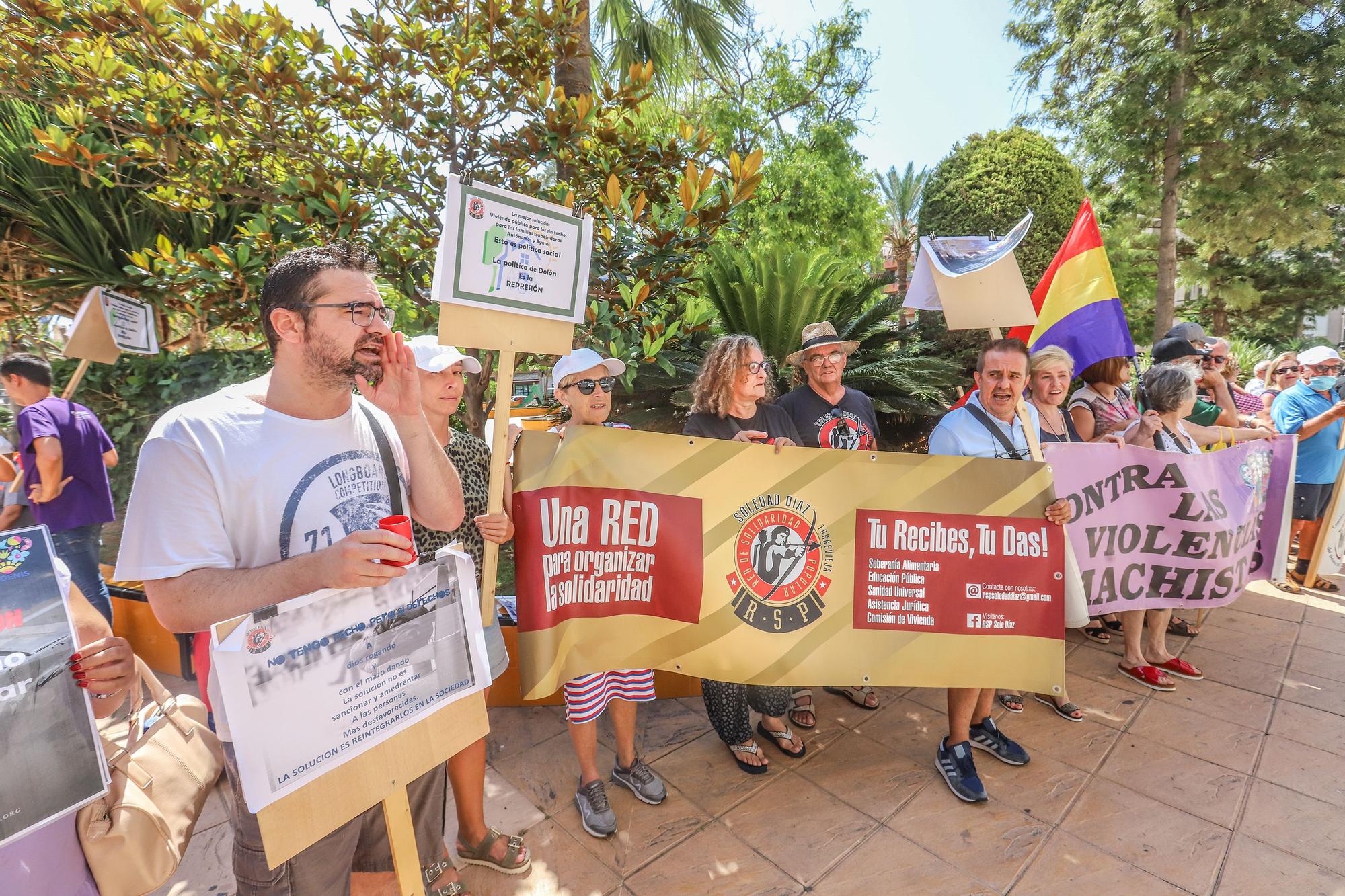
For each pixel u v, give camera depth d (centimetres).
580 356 248
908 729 296
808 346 296
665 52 545
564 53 351
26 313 604
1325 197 1104
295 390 128
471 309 167
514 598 326
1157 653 343
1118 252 1410
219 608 111
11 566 104
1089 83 1220
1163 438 321
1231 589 321
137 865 122
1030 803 243
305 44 334
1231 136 1097
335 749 117
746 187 311
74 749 107
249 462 120
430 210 364
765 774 262
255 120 345
